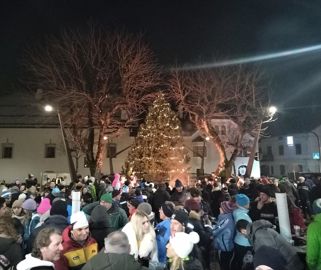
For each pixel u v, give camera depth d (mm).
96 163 32312
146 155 26297
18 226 5723
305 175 27031
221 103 35250
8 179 45219
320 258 4887
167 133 26516
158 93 30094
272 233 5035
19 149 45844
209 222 8984
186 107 35438
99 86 32812
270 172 66812
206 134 35906
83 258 4859
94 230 5734
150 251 5516
